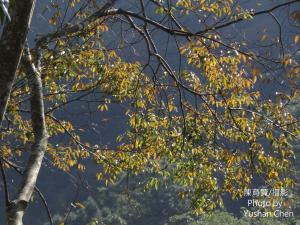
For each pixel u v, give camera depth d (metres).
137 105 15.05
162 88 14.89
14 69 8.26
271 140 14.68
